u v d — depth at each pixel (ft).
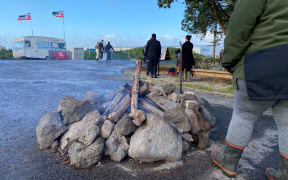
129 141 6.89
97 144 6.25
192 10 33.12
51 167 6.13
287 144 4.74
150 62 27.84
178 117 7.28
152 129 6.56
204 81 26.25
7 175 5.69
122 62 56.65
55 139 7.16
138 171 6.10
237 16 4.47
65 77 24.22
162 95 10.26
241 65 4.88
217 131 9.78
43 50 71.26
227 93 18.67
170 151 6.41
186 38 25.09
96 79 23.13
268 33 4.30
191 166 6.52
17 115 10.55
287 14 4.07
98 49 57.06
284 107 4.56
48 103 12.84
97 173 5.93
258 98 4.44
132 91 8.04
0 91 15.90
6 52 82.43
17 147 7.23
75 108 7.55
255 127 10.46
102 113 8.48
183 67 25.77
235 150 5.72
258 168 6.64
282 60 4.06
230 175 5.92
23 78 22.63
